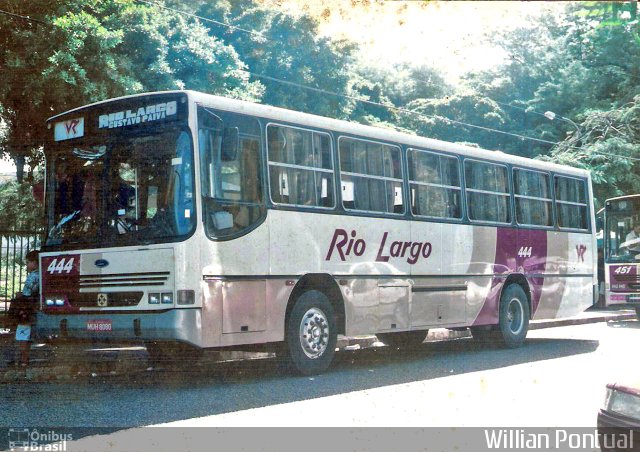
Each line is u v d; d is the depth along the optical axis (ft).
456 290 46.65
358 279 40.09
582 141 128.26
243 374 38.32
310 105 108.06
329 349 38.55
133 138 34.42
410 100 180.34
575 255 58.29
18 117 59.06
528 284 53.21
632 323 78.64
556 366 40.50
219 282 33.24
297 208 37.09
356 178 40.73
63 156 36.22
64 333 34.83
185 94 33.32
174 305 32.04
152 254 32.81
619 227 81.00
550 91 150.20
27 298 37.52
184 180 32.89
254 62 103.71
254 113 35.91
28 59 54.24
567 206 58.13
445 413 26.66
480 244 48.83
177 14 72.64
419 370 39.47
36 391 32.81
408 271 43.32
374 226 41.24
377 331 41.19
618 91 141.49
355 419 25.71
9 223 61.62
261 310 34.96
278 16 102.58
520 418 25.63
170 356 41.19
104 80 56.44
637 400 16.93
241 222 34.42
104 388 33.68
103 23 62.80
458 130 156.97
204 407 28.48
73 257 34.86
